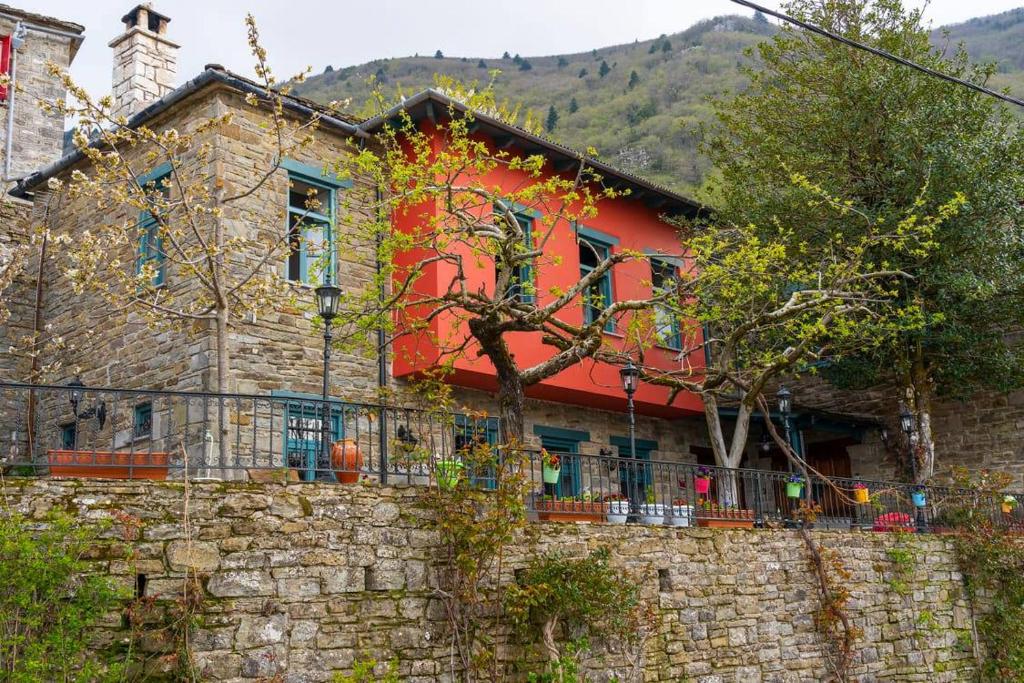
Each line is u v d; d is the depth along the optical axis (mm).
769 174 18422
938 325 17391
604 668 10406
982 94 17516
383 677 8914
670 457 18984
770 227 17531
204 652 8102
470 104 15680
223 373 11078
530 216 16422
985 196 16312
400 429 11758
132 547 8062
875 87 16953
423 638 9312
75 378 14961
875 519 15297
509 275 11867
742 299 15812
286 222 14070
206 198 12023
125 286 12523
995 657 14844
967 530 15258
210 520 8422
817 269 16562
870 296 16828
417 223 15180
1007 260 16719
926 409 17578
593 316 17547
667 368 18109
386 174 14719
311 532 8875
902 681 13562
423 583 9453
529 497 10922
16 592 7496
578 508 11391
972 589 15023
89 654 7730
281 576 8625
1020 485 18000
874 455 19688
